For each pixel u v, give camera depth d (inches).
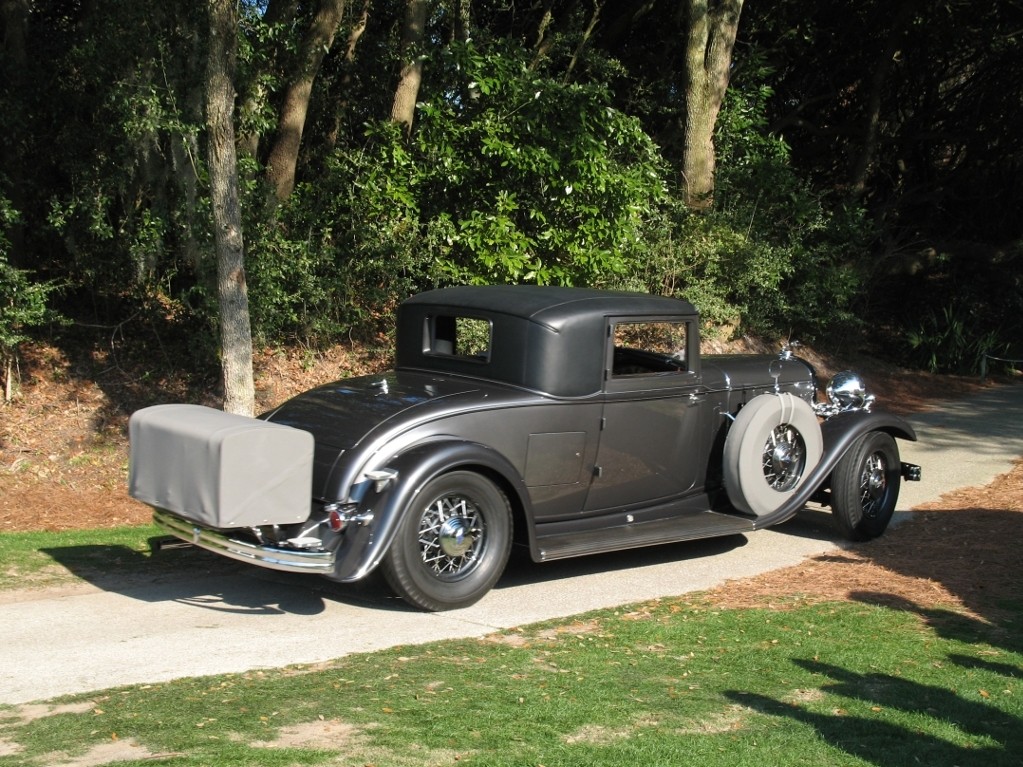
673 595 247.0
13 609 222.2
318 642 203.6
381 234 491.2
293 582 252.4
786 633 213.6
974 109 885.8
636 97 740.0
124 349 483.8
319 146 579.2
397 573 219.0
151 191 446.6
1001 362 787.4
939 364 764.0
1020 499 352.5
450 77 498.6
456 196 500.7
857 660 195.9
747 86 711.7
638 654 198.5
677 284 625.6
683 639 208.7
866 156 840.3
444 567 229.3
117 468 419.8
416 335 273.1
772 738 154.9
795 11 802.2
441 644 203.6
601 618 225.3
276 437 205.6
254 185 457.4
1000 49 827.4
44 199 475.2
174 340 496.4
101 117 443.2
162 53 414.9
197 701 165.9
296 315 493.4
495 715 161.5
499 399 241.4
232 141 362.6
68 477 407.2
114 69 423.5
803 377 315.3
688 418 277.3
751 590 251.1
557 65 697.6
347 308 508.1
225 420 214.7
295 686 174.7
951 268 892.0
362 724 156.3
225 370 372.5
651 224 592.1
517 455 243.8
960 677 186.5
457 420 233.9
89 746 145.4
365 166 498.9
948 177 924.6
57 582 246.8
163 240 474.3
